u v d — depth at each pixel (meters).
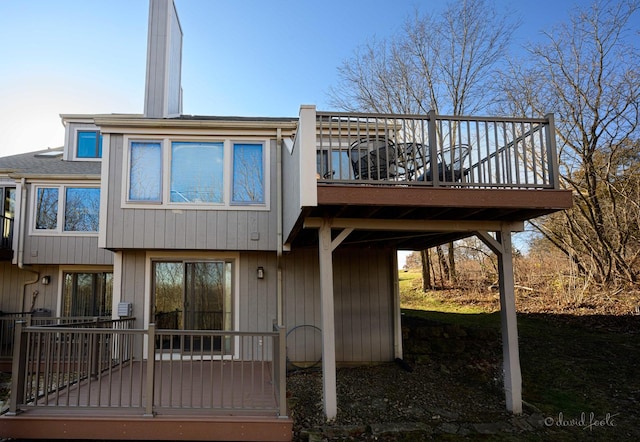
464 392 6.15
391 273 8.08
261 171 7.74
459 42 15.63
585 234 11.44
